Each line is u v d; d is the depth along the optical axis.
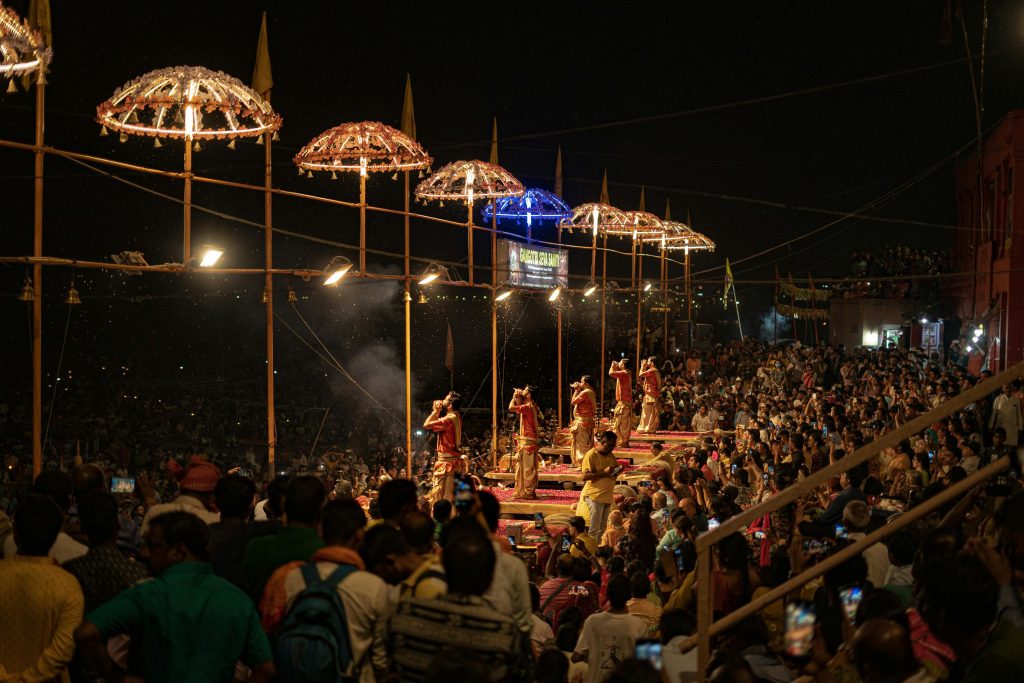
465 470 19.25
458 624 4.52
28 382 40.50
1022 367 4.69
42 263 11.35
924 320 44.25
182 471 7.07
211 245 13.24
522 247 28.20
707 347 48.81
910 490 12.51
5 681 5.12
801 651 4.68
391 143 17.73
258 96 13.63
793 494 4.90
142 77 13.16
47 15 10.88
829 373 37.09
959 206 43.75
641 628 7.48
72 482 6.97
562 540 13.52
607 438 18.34
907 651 3.85
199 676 4.79
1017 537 5.03
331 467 27.69
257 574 5.59
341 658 4.84
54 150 11.40
